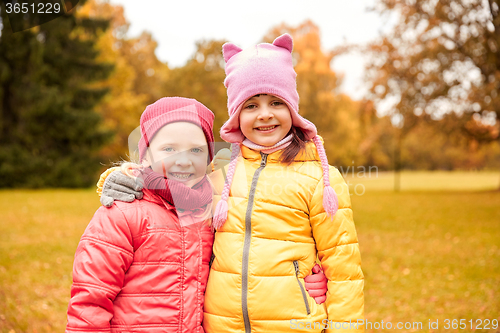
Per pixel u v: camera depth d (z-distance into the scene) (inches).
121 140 1031.0
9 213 382.9
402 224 370.6
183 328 60.2
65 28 729.0
